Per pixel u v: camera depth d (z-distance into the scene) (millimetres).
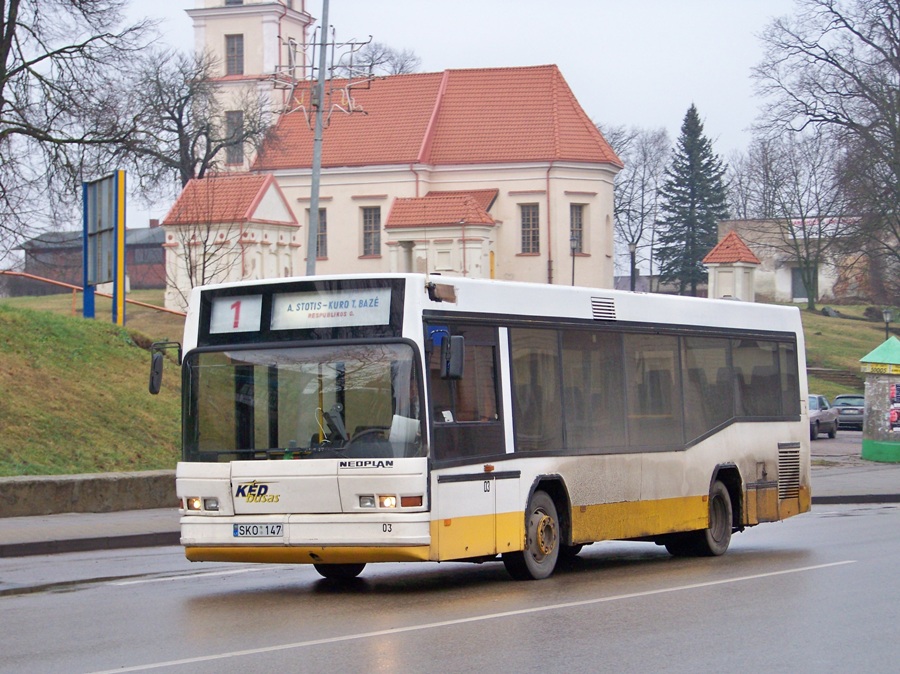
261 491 12766
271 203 65125
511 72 76062
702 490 16984
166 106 68688
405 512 12375
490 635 10336
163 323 61094
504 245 72188
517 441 13828
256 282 13250
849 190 57688
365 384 12672
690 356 17078
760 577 14383
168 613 11758
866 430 38969
